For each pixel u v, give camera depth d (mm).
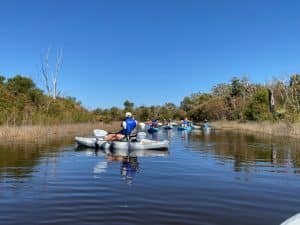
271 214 7699
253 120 56906
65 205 8266
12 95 39125
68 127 39406
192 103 110562
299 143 25281
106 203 8453
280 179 11734
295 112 38594
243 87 78250
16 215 7480
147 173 12812
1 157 17234
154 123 50375
